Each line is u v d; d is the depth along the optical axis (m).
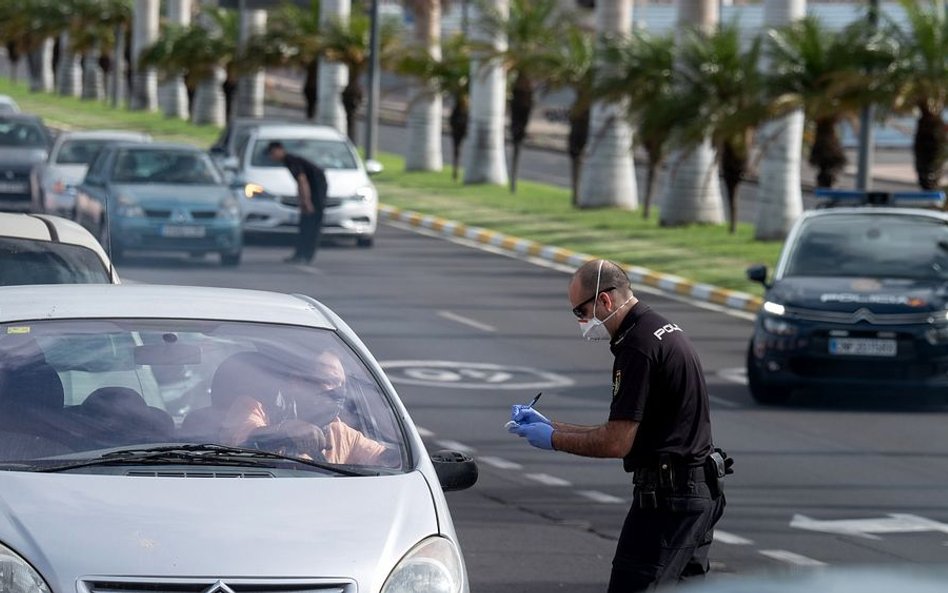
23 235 21.95
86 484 11.20
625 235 60.56
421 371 33.34
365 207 57.38
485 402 30.02
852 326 30.23
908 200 34.69
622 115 68.50
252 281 46.66
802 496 23.08
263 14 113.69
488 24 77.88
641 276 50.66
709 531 13.45
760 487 23.62
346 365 13.21
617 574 13.46
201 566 10.45
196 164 50.84
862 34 52.88
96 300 13.57
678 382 13.21
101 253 22.06
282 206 56.03
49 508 10.85
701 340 39.59
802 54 54.38
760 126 57.25
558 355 36.19
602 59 63.25
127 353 12.83
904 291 30.91
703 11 61.12
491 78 81.19
